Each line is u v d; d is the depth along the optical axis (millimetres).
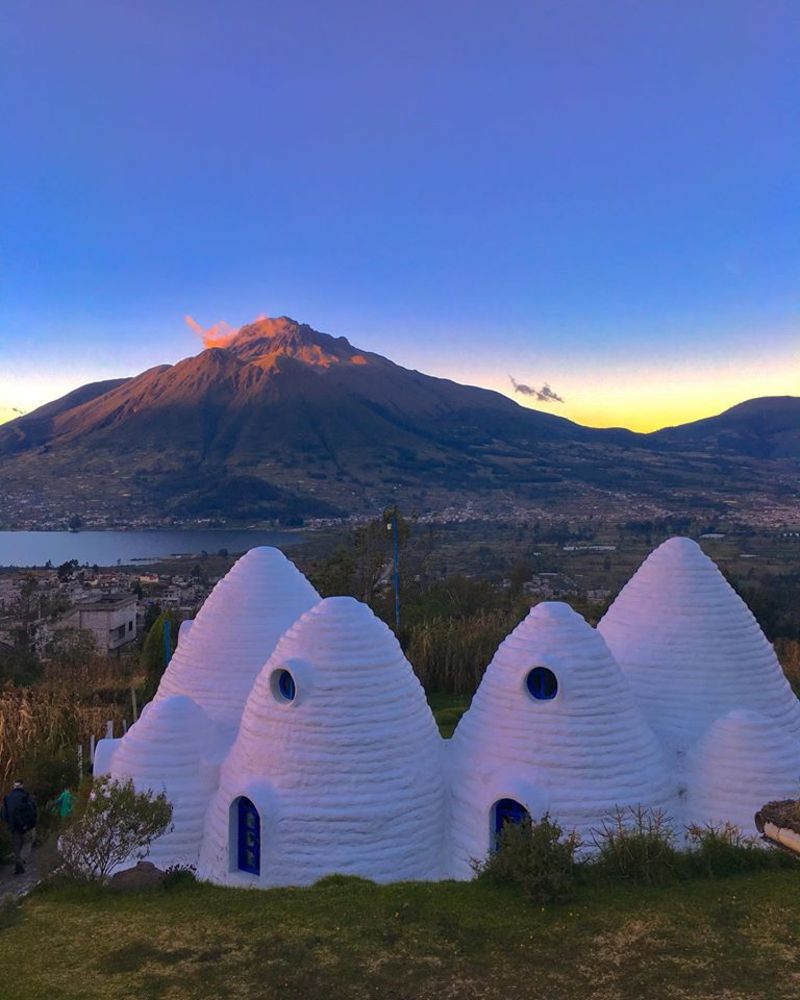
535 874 12453
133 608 75688
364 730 15438
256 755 15648
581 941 10953
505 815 15430
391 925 11695
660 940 10867
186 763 16797
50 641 64188
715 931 11078
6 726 27031
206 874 15734
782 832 12047
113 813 14477
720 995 9531
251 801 15031
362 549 53156
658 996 9539
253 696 16359
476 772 15930
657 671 18266
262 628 19828
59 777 23750
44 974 10656
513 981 10023
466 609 55781
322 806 14977
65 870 14766
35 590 93000
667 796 15820
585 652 16078
